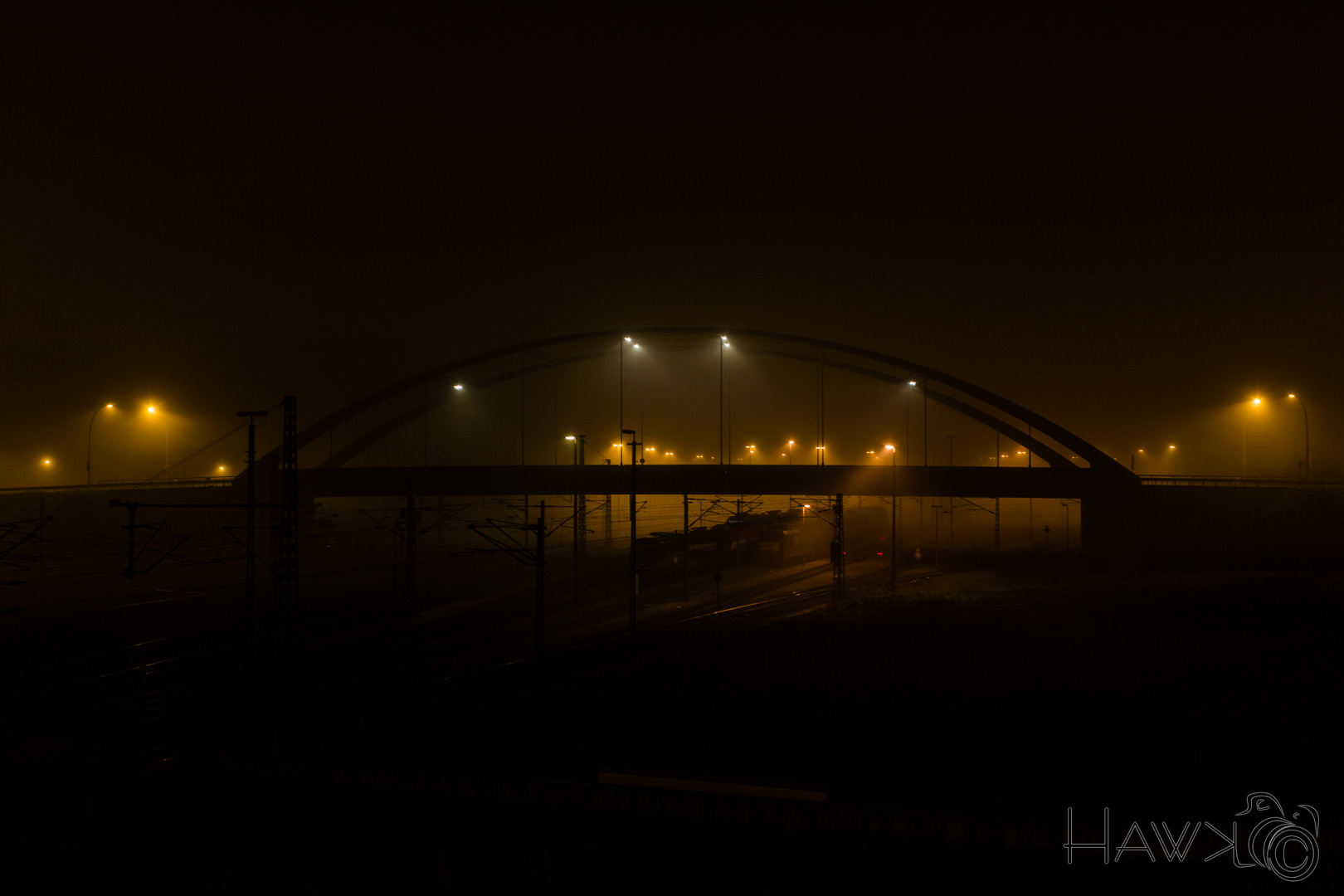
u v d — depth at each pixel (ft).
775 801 59.72
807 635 125.29
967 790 66.23
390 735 80.38
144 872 52.95
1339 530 189.57
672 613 151.02
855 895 49.42
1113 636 123.24
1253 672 100.63
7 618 129.90
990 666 105.81
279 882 51.67
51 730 83.46
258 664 110.73
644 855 54.19
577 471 209.46
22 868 53.42
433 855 54.29
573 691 96.07
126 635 128.77
